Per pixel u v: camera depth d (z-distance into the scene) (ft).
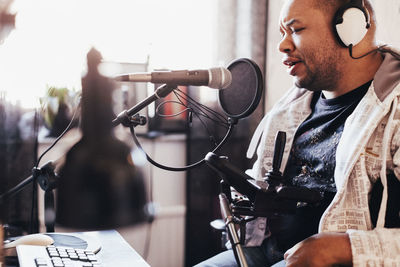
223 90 3.74
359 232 3.15
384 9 5.23
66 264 2.58
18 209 5.85
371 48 4.00
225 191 3.08
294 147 4.47
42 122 6.15
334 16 3.79
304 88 4.30
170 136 7.20
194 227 7.22
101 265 2.77
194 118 7.02
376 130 3.62
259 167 4.73
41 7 6.14
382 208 3.38
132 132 3.63
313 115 4.46
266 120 4.89
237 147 7.23
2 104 3.18
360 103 3.77
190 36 7.15
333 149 4.04
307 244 3.17
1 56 3.15
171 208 7.42
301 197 2.68
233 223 2.75
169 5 7.04
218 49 7.21
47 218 3.33
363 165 3.57
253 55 7.32
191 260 7.26
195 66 7.19
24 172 5.97
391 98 3.55
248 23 7.26
